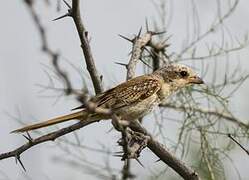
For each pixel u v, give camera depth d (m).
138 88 11.09
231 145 11.59
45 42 4.64
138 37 11.99
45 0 4.62
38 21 4.60
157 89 11.42
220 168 11.43
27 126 9.09
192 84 12.32
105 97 10.68
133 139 9.60
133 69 11.52
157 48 12.48
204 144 11.55
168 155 9.84
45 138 8.62
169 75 12.03
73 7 8.80
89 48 9.41
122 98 10.80
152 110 11.45
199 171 11.43
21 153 8.54
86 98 5.01
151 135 10.05
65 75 4.86
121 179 9.86
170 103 12.27
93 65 9.66
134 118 11.09
